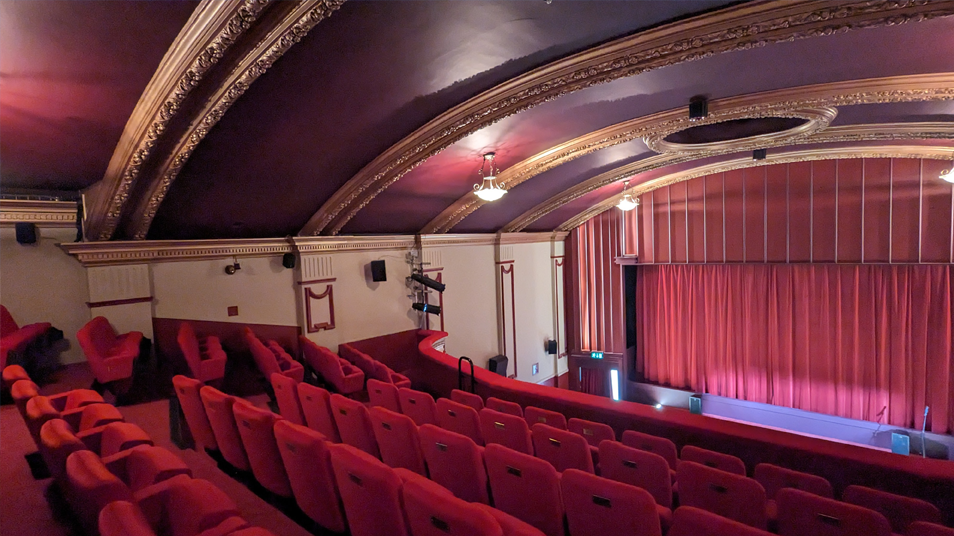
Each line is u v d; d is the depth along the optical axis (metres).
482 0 2.62
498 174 5.81
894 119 4.99
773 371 8.28
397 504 1.74
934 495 2.65
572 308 10.48
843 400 7.71
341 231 6.26
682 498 2.44
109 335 4.25
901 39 3.14
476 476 2.35
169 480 1.68
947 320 6.90
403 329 7.12
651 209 9.17
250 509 2.38
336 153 4.31
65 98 2.82
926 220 6.84
